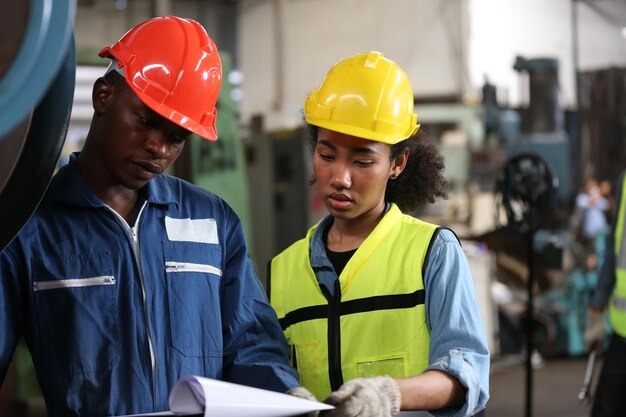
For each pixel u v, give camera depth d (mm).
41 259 1779
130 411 1768
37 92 1138
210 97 1837
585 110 10555
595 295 4184
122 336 1790
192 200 1958
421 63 13070
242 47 14469
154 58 1787
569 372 7531
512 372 7531
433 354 1891
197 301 1875
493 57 13664
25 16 1133
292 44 14062
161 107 1757
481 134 8922
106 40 13977
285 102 12750
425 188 2230
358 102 2012
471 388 1771
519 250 7094
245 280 1971
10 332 1768
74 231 1811
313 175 2123
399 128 2041
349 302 2041
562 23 13719
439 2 12938
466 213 8109
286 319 2146
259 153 7750
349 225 2109
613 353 3896
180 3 14039
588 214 8844
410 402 1675
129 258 1825
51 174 1487
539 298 7754
